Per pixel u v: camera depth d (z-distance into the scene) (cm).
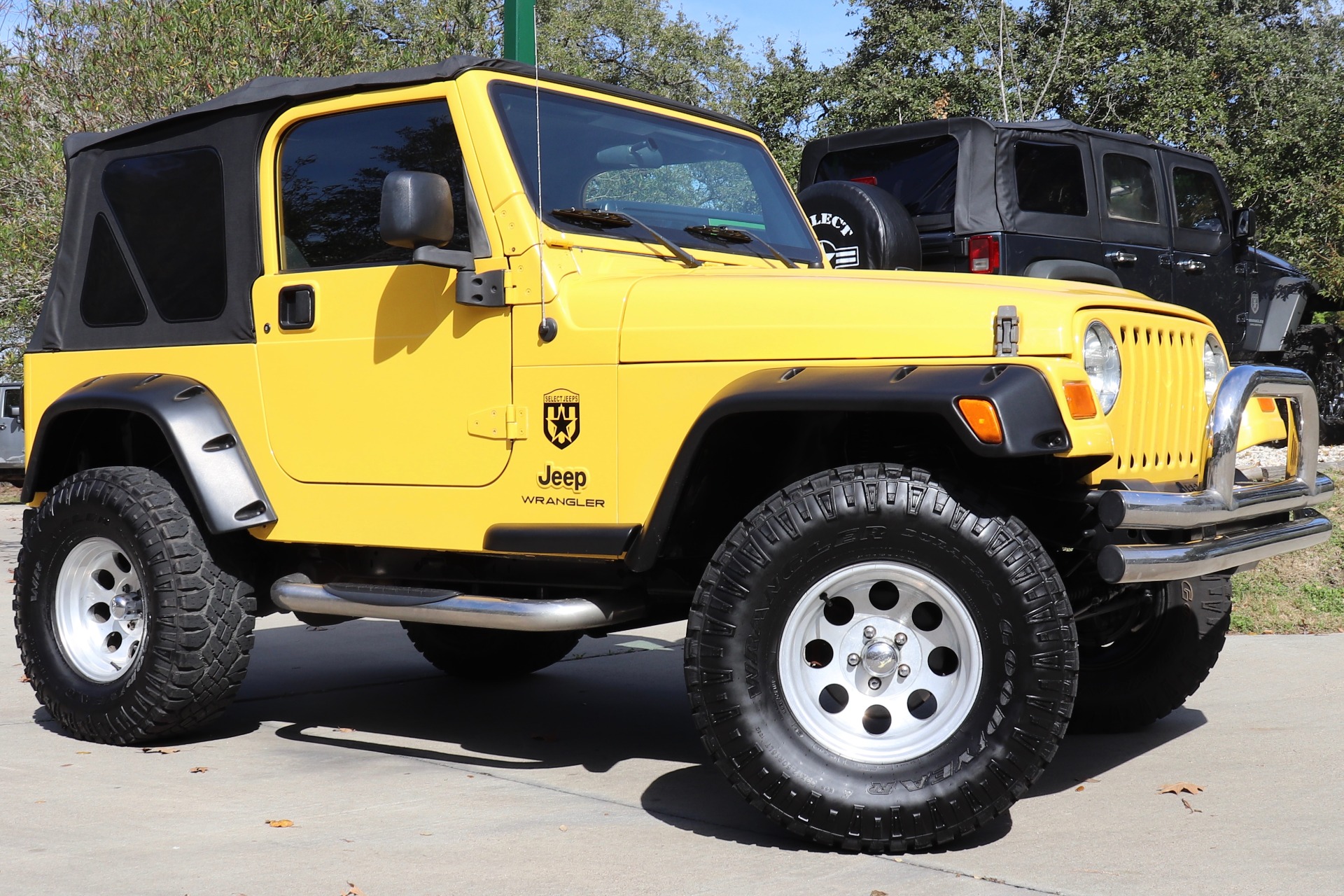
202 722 454
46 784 398
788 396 326
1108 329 341
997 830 342
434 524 397
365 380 409
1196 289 959
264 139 438
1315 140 1761
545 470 376
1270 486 369
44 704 468
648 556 353
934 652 331
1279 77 1873
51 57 1063
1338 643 608
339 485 415
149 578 441
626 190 425
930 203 855
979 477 352
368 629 723
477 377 388
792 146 2184
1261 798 370
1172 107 1830
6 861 320
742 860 319
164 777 408
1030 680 312
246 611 449
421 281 399
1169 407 368
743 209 474
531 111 410
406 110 412
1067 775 401
